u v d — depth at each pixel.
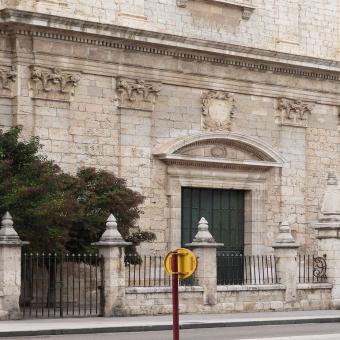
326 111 57.22
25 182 40.12
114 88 48.62
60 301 39.12
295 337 31.22
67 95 46.94
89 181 45.47
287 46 55.62
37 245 40.06
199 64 51.44
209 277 42.31
